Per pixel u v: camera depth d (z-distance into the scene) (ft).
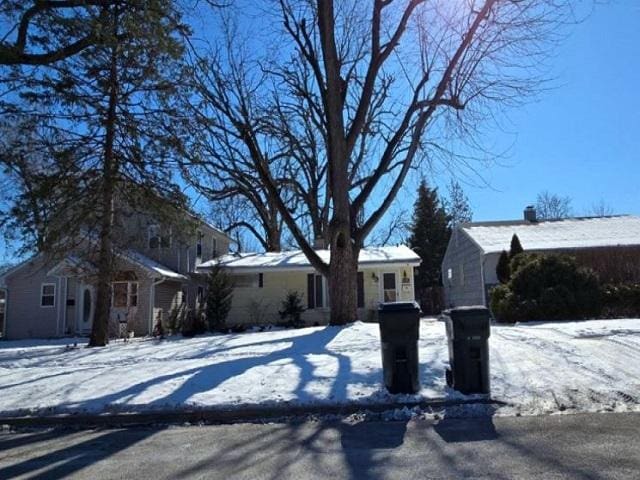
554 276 56.13
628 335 35.81
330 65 53.52
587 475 15.12
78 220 58.34
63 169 57.06
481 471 15.89
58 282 85.05
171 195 61.21
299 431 21.93
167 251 94.43
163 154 58.90
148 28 50.34
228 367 32.65
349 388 26.78
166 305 88.33
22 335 84.33
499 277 73.00
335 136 54.03
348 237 54.08
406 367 25.66
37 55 48.24
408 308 25.81
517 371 28.48
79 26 47.34
